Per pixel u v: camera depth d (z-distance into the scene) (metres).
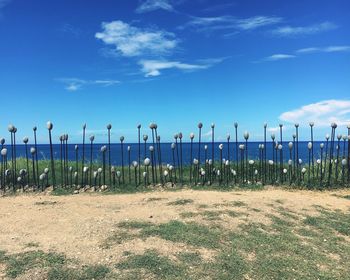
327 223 8.49
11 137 10.91
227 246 6.89
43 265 5.77
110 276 5.62
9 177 11.07
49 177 11.66
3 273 5.56
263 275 6.07
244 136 11.91
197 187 11.11
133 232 7.16
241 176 12.18
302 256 6.86
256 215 8.47
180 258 6.29
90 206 8.86
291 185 11.73
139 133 11.84
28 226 7.40
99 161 15.72
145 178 11.14
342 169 12.38
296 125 12.40
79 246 6.49
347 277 6.29
